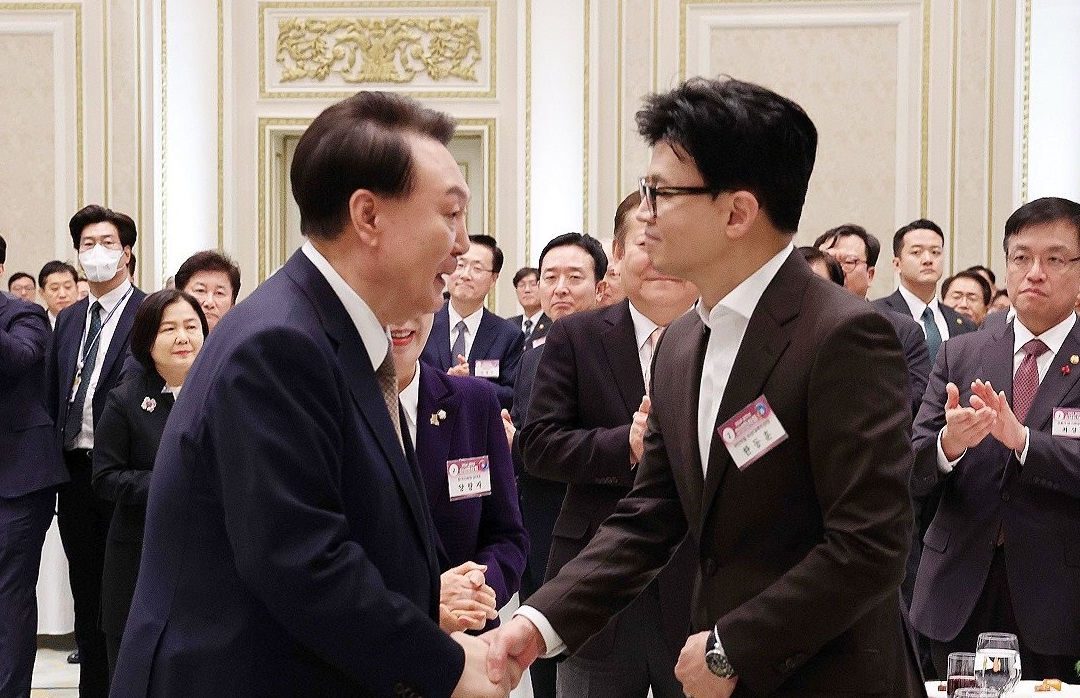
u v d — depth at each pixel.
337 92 9.59
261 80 9.59
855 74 9.09
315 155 1.89
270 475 1.71
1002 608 3.62
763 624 1.88
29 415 5.48
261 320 1.80
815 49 9.09
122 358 5.60
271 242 9.62
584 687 3.15
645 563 2.27
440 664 1.78
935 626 3.69
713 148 1.99
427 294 1.94
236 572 1.76
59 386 5.73
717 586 2.02
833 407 1.90
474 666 2.04
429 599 1.93
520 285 7.75
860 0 9.06
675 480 2.18
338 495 1.79
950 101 8.99
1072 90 8.61
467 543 3.09
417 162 1.88
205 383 1.80
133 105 9.14
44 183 9.20
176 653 1.75
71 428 5.63
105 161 9.14
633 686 3.12
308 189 1.90
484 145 9.55
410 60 9.59
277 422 1.73
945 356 3.90
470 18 9.55
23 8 9.20
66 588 7.30
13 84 9.22
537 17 9.31
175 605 1.78
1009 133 8.89
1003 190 8.91
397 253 1.89
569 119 9.27
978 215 8.98
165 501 1.81
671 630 2.99
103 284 5.81
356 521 1.84
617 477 3.17
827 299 1.99
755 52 9.12
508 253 9.51
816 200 9.14
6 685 5.30
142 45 9.16
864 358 1.92
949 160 8.99
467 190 1.96
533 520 4.51
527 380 4.99
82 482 5.61
